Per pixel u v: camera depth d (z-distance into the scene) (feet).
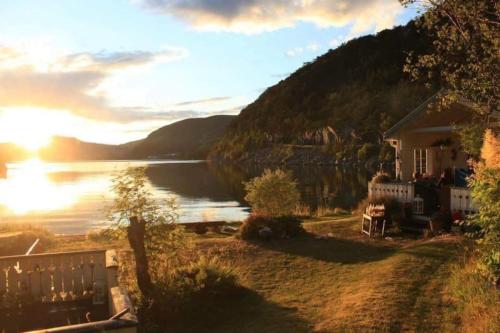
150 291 26.71
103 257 29.78
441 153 56.49
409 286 27.84
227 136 570.87
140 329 23.95
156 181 220.02
